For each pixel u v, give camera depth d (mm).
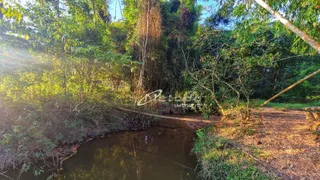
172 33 8602
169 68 8656
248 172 2582
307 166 2559
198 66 8039
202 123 6340
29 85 4352
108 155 4215
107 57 5207
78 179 3164
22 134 3346
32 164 3324
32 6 4176
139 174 3395
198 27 9023
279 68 10055
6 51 4277
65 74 4992
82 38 5879
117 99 6430
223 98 5598
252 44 5043
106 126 5746
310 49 4168
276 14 2473
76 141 4578
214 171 2973
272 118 5781
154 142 5055
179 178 3211
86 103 5285
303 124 4844
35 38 4238
